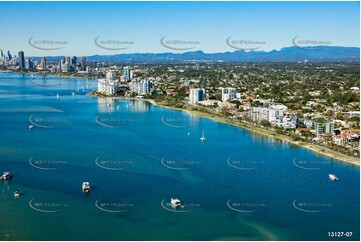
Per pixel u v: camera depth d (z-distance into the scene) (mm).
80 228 118750
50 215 127125
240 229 120438
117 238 114188
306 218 128250
